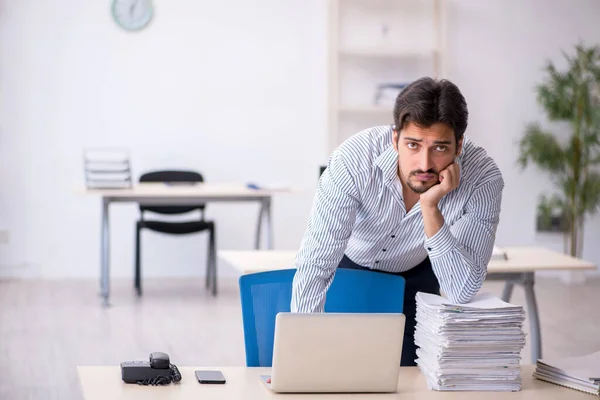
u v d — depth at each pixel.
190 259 8.49
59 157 8.16
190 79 8.31
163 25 8.24
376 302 3.09
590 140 8.15
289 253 4.82
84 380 2.40
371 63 8.51
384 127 2.90
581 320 6.93
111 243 8.38
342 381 2.35
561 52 8.65
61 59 8.10
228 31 8.34
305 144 8.53
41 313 6.86
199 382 2.42
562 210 8.52
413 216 2.94
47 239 8.22
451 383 2.44
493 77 8.62
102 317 6.77
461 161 2.70
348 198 2.77
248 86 8.41
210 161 8.41
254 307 3.00
